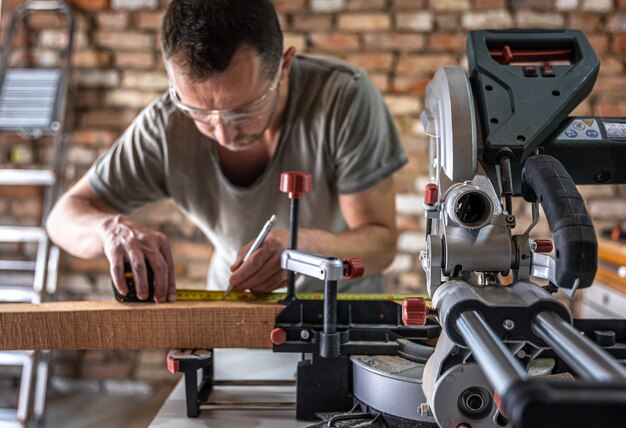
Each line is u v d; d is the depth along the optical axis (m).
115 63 3.07
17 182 3.02
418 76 3.01
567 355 0.63
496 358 0.60
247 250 1.33
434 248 0.88
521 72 1.05
